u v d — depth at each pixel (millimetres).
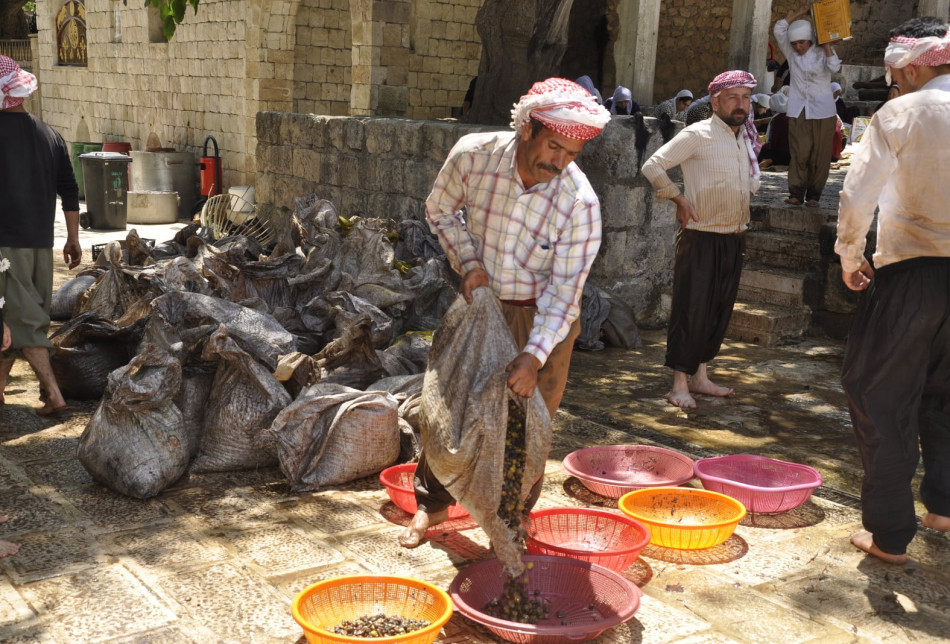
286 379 4582
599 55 19156
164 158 15414
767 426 5508
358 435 4285
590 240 3092
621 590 3127
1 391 5340
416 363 5465
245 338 4863
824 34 8172
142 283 5664
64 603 3154
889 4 19922
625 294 7855
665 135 7766
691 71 19234
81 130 21812
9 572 3365
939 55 3342
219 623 3061
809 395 6172
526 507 3492
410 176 9047
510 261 3203
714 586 3449
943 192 3240
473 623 3121
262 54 15055
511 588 3156
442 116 17188
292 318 5645
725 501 3914
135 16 18844
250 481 4332
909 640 3107
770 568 3615
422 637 2697
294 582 3363
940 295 3342
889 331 3410
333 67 15922
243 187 14266
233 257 5879
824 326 7789
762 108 13609
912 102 3264
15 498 4043
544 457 3211
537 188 3094
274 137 11195
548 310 3082
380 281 6277
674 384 5875
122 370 4180
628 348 7367
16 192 4883
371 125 9477
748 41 13352
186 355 4680
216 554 3568
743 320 7668
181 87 17469
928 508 3689
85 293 6164
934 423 3633
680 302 5625
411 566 3525
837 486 4574
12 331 4938
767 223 8633
